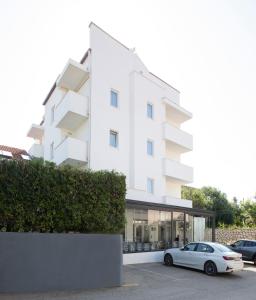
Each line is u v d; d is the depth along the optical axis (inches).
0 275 414.9
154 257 781.9
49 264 442.6
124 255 722.2
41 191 457.7
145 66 1092.5
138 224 807.1
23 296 403.9
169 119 1222.9
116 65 958.4
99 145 863.1
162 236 866.8
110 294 431.8
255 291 487.2
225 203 1967.3
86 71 885.8
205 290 481.4
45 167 468.1
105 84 913.5
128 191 861.2
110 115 909.2
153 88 1061.1
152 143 1029.2
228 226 1774.1
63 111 860.0
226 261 610.2
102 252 484.4
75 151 818.8
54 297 403.9
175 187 1178.0
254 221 1775.3
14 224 436.5
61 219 469.4
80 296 414.3
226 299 426.6
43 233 445.7
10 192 436.1
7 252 422.0
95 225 498.9
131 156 949.2
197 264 652.7
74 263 459.8
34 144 1171.9
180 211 903.7
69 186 480.1
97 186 509.4
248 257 840.9
